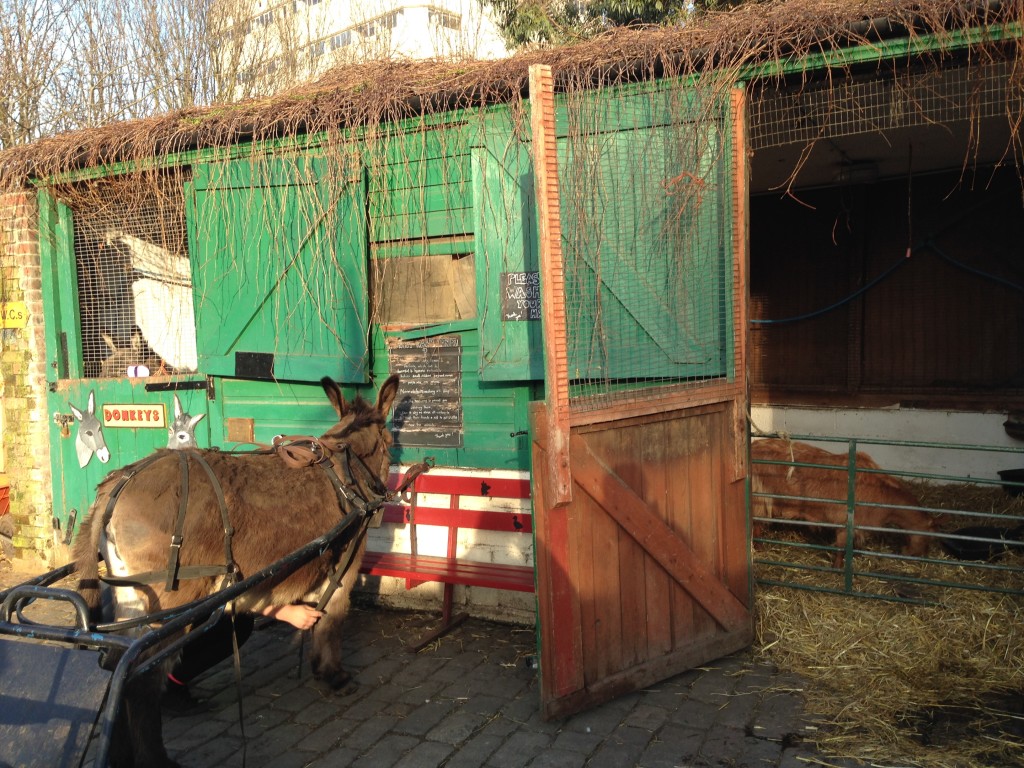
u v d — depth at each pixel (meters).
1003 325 7.41
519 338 4.78
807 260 8.38
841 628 4.55
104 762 2.16
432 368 5.26
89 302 6.43
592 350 3.87
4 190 6.26
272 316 5.49
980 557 5.50
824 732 3.60
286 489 3.61
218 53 12.76
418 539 5.41
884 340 8.00
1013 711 3.70
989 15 3.75
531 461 3.60
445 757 3.52
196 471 3.35
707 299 4.27
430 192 5.11
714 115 4.16
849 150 6.66
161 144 5.64
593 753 3.50
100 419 6.25
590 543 3.82
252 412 5.79
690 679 4.18
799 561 5.59
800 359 8.48
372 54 12.21
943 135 6.07
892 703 3.82
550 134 3.54
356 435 4.11
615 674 3.96
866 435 8.02
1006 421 7.29
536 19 10.49
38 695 2.49
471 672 4.40
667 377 4.17
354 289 5.22
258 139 5.36
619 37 4.32
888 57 4.02
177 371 6.18
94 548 3.15
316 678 4.16
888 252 7.95
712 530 4.34
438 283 5.25
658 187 4.07
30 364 6.44
